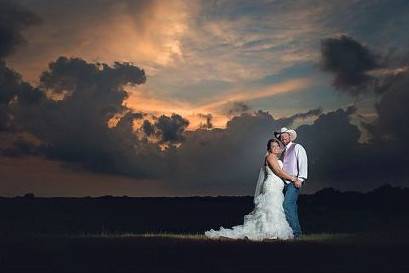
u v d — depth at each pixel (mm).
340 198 27875
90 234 13586
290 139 13414
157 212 22672
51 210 22938
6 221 17484
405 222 17406
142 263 8219
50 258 8625
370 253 9219
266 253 9203
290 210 13195
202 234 14070
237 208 24922
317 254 9109
